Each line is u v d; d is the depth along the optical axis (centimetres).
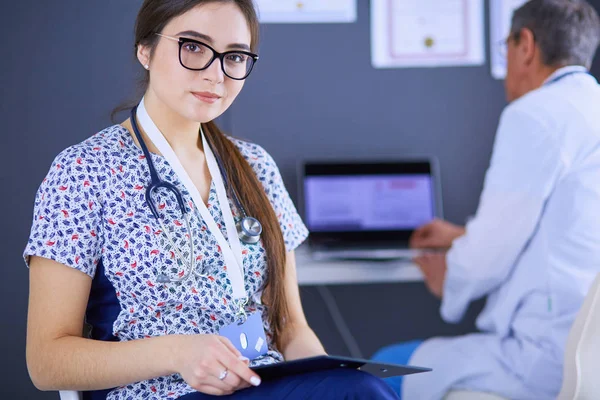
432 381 205
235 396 118
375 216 291
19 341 235
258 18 139
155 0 133
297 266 256
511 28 225
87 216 128
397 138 308
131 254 129
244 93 298
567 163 198
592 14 217
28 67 234
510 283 207
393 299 318
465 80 311
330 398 116
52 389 125
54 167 130
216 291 133
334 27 303
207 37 130
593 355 150
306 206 289
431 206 295
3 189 233
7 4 233
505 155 207
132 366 119
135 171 134
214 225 137
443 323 319
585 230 196
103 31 236
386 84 307
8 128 233
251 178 146
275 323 142
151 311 129
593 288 151
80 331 128
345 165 293
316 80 302
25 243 234
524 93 225
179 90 131
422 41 308
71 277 127
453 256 216
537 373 192
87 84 235
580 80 211
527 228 202
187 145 142
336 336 315
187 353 116
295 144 302
